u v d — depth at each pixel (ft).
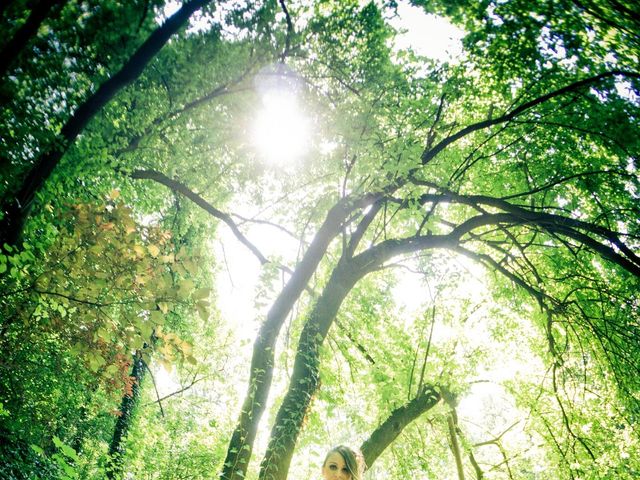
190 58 22.72
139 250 14.88
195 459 36.35
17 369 25.04
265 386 23.63
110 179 22.48
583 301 34.55
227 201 35.83
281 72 23.98
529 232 38.17
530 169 35.01
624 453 37.37
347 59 26.23
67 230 16.26
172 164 27.68
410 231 25.99
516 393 44.88
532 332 43.57
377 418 36.65
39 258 15.69
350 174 25.88
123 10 16.29
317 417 27.78
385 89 25.09
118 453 33.71
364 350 33.04
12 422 27.76
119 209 15.30
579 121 30.27
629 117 26.20
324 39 25.57
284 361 31.45
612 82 25.30
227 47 23.07
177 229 37.47
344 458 9.13
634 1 16.80
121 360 15.89
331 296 28.30
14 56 12.82
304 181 30.58
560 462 38.14
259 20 22.81
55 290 14.49
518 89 32.01
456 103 33.27
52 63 15.31
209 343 39.86
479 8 23.04
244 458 21.77
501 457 51.26
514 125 32.04
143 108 24.17
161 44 15.60
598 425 38.27
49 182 15.20
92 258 14.89
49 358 25.89
